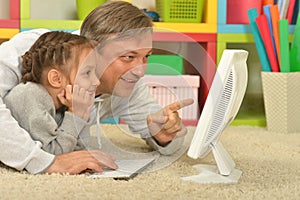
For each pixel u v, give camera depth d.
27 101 1.16
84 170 1.15
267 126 1.96
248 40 2.04
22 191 0.98
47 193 0.96
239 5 2.08
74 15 2.23
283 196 0.99
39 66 1.17
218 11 2.02
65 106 1.22
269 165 1.29
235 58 1.08
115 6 1.21
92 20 1.21
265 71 1.97
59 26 1.94
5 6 2.14
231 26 2.03
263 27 1.94
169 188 1.03
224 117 1.14
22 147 1.13
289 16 2.08
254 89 2.40
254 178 1.15
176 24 1.97
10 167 1.19
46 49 1.17
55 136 1.17
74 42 1.17
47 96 1.17
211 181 1.10
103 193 0.97
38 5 2.19
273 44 1.95
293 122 1.92
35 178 1.07
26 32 1.39
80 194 0.96
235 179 1.13
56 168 1.12
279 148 1.55
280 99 1.90
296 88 1.91
